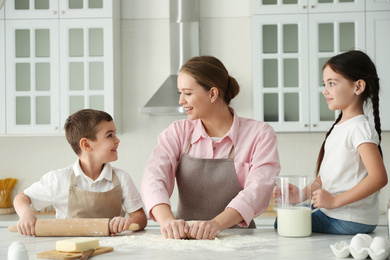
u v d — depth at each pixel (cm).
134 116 390
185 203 188
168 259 123
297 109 350
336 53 347
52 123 355
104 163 200
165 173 182
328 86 172
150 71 390
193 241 146
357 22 346
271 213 358
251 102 384
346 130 164
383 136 378
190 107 179
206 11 387
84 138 194
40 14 355
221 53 386
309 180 157
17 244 115
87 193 192
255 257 125
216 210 184
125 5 390
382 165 156
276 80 350
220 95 182
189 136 191
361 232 159
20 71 356
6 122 355
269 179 174
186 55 371
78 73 357
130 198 195
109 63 355
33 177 390
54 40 355
